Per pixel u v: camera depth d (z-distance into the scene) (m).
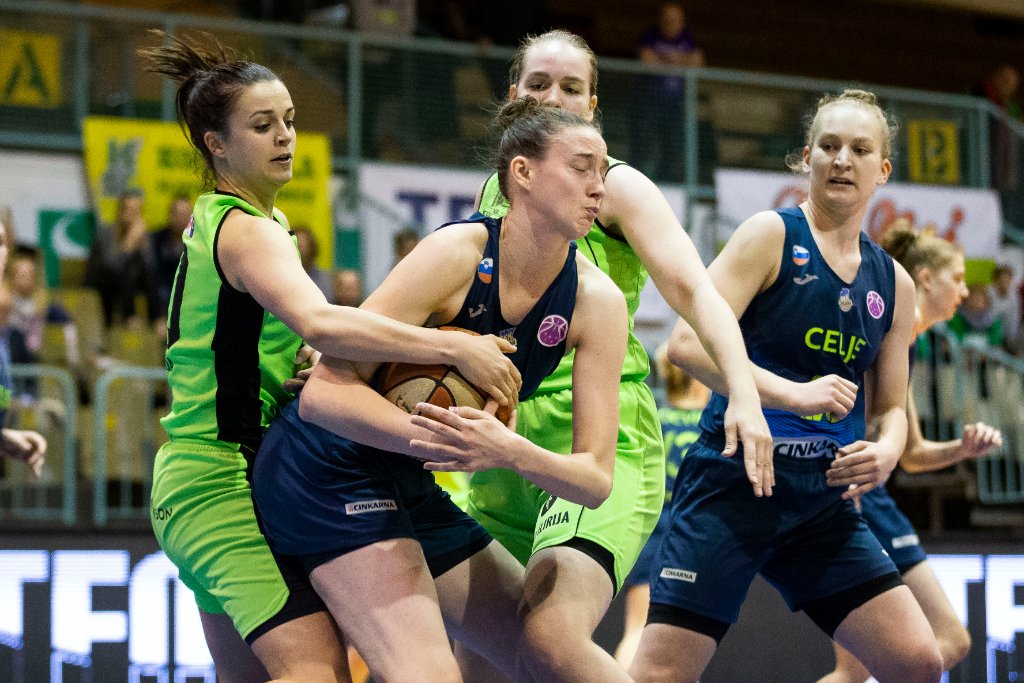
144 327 10.00
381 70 11.66
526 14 12.74
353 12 12.21
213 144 3.61
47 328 9.55
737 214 12.19
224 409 3.54
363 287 11.23
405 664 3.19
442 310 3.28
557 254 3.29
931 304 5.61
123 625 5.81
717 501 4.34
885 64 18.59
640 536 3.92
